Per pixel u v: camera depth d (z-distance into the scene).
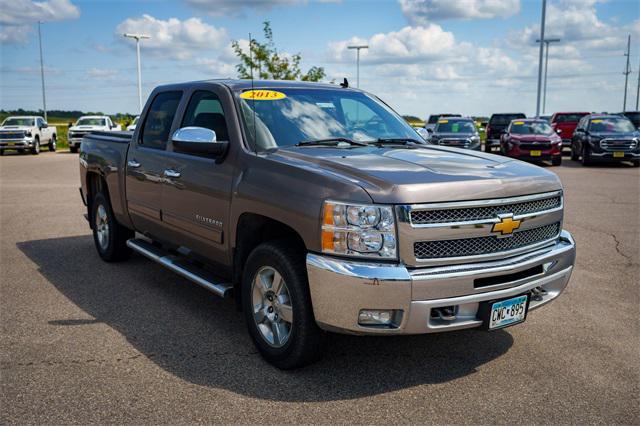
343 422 3.13
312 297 3.39
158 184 5.11
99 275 6.07
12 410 3.23
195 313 4.89
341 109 4.86
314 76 21.95
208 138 4.16
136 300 5.23
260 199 3.78
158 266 6.46
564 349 4.14
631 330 4.51
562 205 4.04
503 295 3.47
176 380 3.62
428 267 3.30
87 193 6.93
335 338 4.32
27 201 11.66
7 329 4.49
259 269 3.85
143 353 4.04
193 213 4.61
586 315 4.85
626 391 3.50
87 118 31.89
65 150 33.94
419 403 3.35
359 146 4.34
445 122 22.95
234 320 4.73
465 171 3.60
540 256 3.72
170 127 5.13
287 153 3.99
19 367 3.79
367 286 3.19
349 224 3.26
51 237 8.09
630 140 19.56
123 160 5.83
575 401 3.38
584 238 7.93
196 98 4.91
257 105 4.47
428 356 4.01
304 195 3.47
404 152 4.14
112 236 6.38
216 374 3.71
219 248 4.34
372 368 3.81
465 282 3.33
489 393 3.47
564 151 29.22
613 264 6.52
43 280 5.88
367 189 3.27
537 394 3.46
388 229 3.22
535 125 21.64
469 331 4.48
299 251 3.63
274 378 3.65
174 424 3.10
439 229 3.29
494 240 3.50
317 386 3.55
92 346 4.16
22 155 28.62
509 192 3.53
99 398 3.38
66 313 4.87
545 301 3.91
